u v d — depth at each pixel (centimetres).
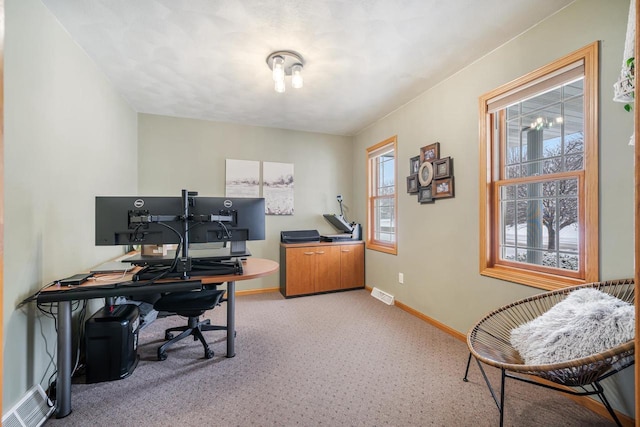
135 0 171
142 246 214
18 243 152
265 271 208
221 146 391
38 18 167
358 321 296
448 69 253
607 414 154
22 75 154
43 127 172
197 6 176
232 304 222
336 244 405
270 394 176
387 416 157
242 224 207
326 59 237
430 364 211
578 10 168
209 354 220
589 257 163
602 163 158
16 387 149
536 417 155
